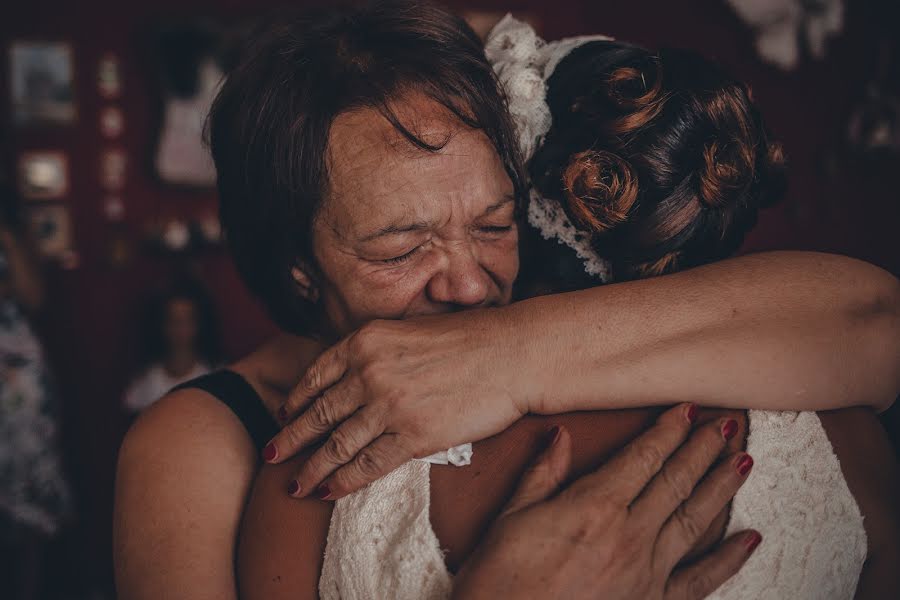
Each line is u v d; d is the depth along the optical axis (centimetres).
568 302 76
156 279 435
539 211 88
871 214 421
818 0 380
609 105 81
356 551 70
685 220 81
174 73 415
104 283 430
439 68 76
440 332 75
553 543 65
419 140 74
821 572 72
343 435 73
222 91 87
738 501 71
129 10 417
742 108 81
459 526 71
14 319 331
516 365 73
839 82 411
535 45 91
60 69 412
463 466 73
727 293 76
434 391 72
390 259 80
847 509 74
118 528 81
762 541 71
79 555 412
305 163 78
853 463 76
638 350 73
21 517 323
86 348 431
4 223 351
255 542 76
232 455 84
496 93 80
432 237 80
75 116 416
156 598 75
